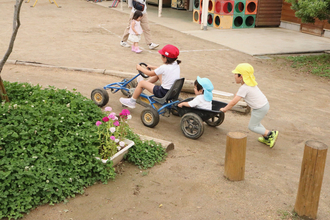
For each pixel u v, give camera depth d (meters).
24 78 7.73
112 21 15.64
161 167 4.47
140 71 5.81
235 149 4.08
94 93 6.24
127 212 3.54
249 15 15.00
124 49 10.81
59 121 4.26
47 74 8.13
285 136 5.76
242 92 5.01
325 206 3.81
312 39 13.09
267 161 4.87
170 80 5.46
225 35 13.40
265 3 14.96
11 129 3.95
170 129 5.75
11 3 20.30
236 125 6.14
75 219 3.40
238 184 4.16
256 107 5.09
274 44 12.12
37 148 3.83
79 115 4.64
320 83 8.57
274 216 3.58
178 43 11.92
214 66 9.49
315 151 3.33
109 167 4.14
